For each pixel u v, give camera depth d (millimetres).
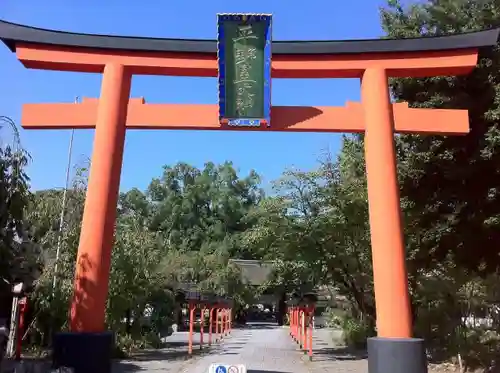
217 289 39688
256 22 10242
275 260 21938
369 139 10344
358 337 23078
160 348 21953
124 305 18047
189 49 10609
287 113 10664
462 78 11562
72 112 10555
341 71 10805
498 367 13109
